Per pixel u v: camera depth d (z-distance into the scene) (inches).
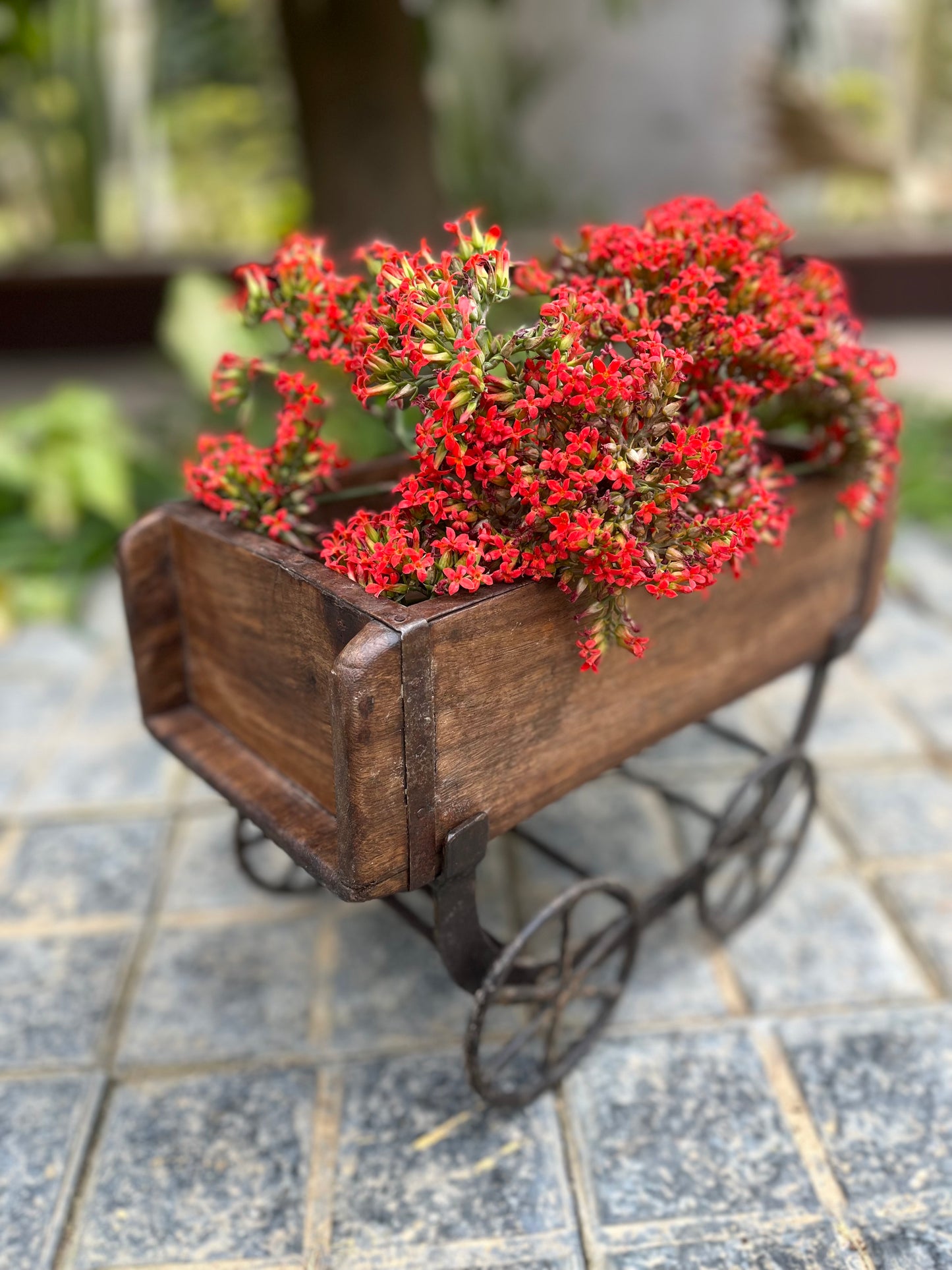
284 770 22.6
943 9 76.4
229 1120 24.2
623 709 22.8
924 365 74.2
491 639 19.7
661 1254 21.7
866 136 78.8
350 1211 22.5
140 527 23.2
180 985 27.5
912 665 40.1
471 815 20.7
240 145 85.5
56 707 38.8
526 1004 26.5
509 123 74.6
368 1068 25.3
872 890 30.1
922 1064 25.2
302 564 20.4
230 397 23.6
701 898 27.1
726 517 20.0
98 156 76.4
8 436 49.4
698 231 21.7
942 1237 21.9
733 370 22.0
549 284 22.5
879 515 26.6
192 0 76.4
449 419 19.0
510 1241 22.0
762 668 25.8
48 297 76.4
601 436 19.3
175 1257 21.9
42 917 29.6
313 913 29.6
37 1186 23.0
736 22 73.9
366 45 48.3
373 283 22.4
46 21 59.6
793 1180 22.9
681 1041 25.8
